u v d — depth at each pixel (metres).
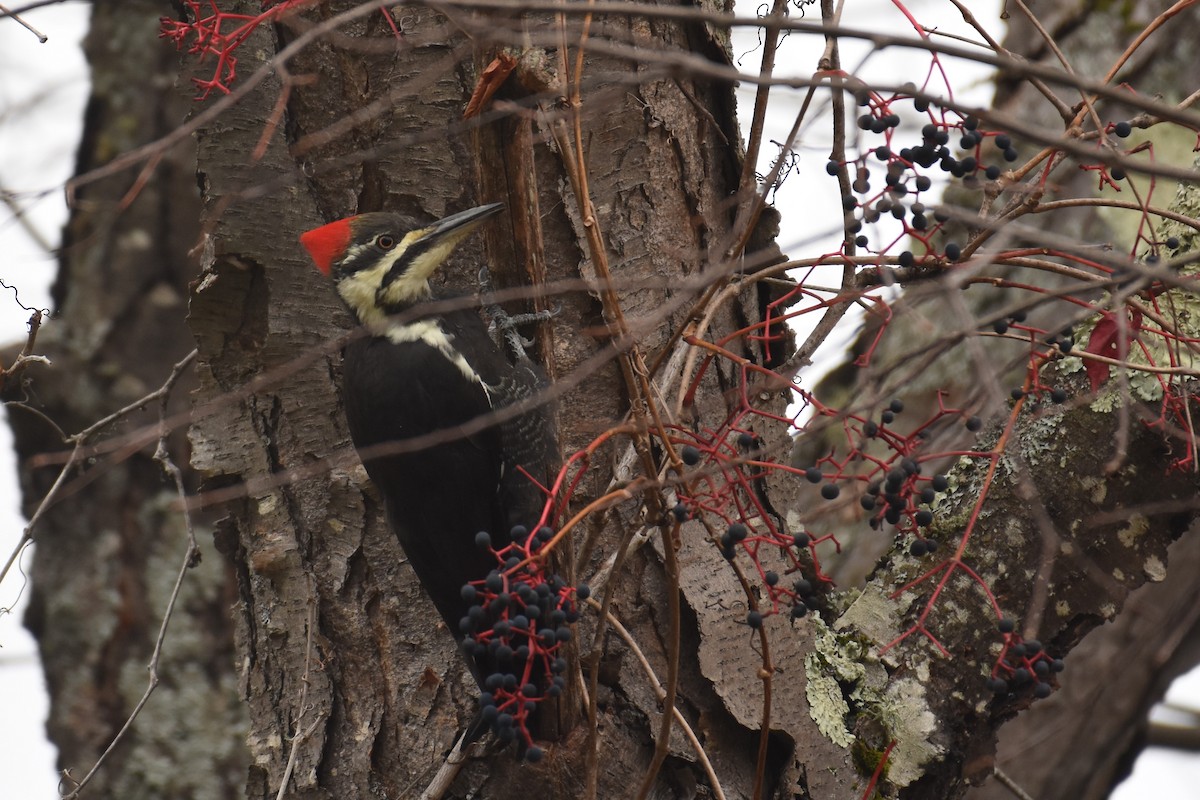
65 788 13.82
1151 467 8.83
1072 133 7.79
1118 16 13.49
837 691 9.06
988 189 7.25
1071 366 9.20
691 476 7.13
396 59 9.31
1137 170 5.51
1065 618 8.91
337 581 9.46
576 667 8.27
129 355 15.20
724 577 8.98
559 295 9.14
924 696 8.97
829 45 8.21
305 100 9.40
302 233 9.52
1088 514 8.90
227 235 9.42
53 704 14.84
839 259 7.76
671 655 7.70
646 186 9.20
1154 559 8.88
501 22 7.03
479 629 7.27
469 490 9.66
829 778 8.79
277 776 9.35
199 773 14.42
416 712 9.20
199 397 9.70
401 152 9.38
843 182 8.31
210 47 8.45
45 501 9.48
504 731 7.09
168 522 15.06
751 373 9.34
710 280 6.84
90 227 15.41
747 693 8.82
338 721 9.31
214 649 14.78
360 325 9.71
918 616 9.18
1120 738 13.45
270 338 9.59
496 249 8.30
